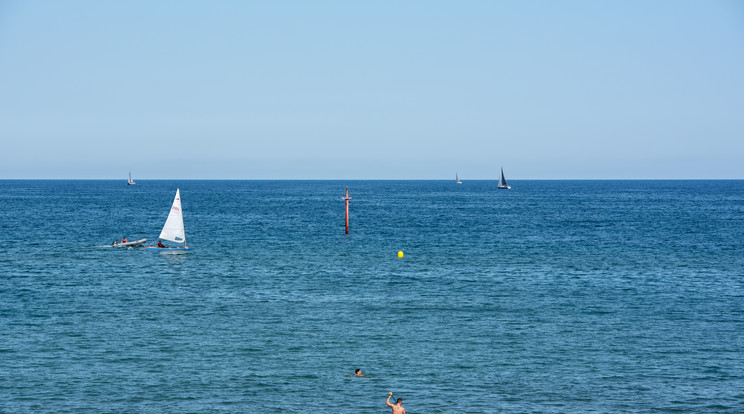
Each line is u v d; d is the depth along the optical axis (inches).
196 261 3659.0
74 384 1667.1
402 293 2760.8
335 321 2276.1
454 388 1675.7
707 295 2728.8
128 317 2310.5
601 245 4527.6
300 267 3452.3
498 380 1727.4
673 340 2065.7
